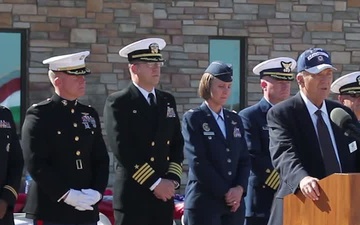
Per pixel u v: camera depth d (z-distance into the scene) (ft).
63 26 54.24
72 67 31.63
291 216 25.07
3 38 53.88
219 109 35.86
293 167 26.08
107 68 54.80
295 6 58.29
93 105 54.49
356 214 22.09
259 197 37.14
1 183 30.04
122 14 55.16
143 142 32.17
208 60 56.75
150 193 32.01
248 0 57.41
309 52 27.53
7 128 30.48
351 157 27.37
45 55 54.03
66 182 30.78
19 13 53.67
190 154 34.86
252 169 37.22
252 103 57.72
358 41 59.31
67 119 31.45
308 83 27.40
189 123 35.24
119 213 32.14
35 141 30.68
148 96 32.96
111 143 32.22
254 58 57.67
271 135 27.71
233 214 34.63
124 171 32.09
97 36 54.75
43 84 53.93
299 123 27.37
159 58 33.01
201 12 56.59
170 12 56.03
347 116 25.03
